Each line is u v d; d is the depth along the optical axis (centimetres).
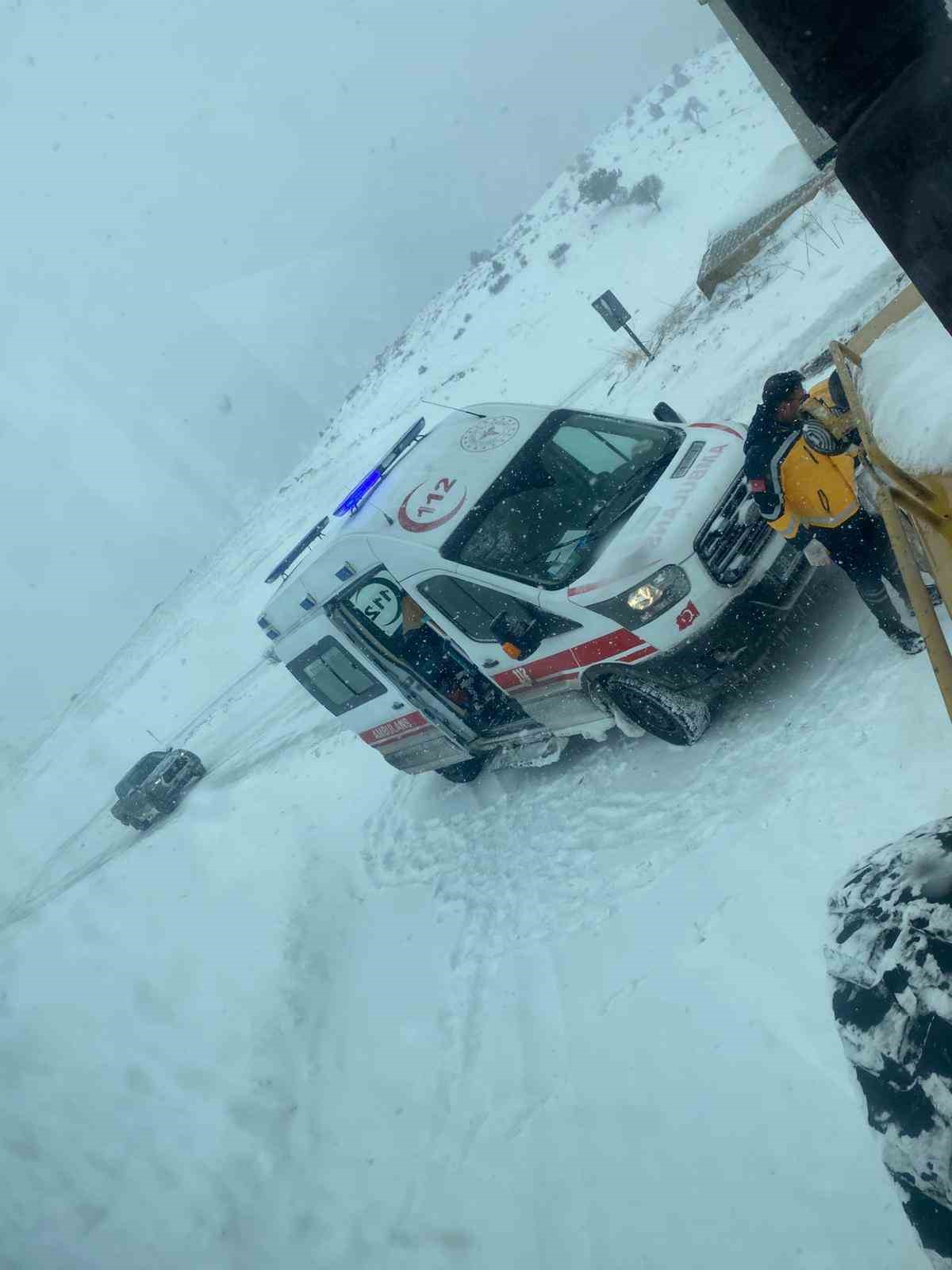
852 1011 212
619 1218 338
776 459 430
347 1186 460
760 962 379
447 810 802
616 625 539
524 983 498
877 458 170
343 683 812
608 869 532
